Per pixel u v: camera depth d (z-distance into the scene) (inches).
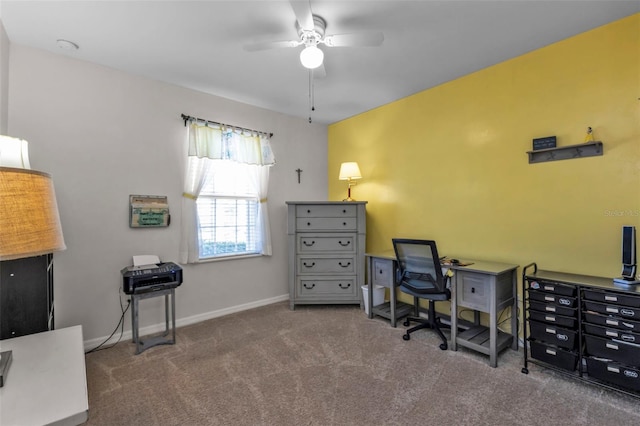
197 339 116.2
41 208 41.0
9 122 97.1
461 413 72.4
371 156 166.1
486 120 119.3
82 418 34.6
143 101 123.5
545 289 90.0
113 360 99.7
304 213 154.3
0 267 77.9
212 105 142.6
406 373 90.7
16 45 98.5
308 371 92.1
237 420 70.6
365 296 147.1
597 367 80.0
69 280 106.8
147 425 69.1
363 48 104.0
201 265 138.9
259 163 155.9
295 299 152.8
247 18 87.2
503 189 114.8
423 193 141.6
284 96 145.9
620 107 89.2
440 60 112.8
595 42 93.3
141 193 122.6
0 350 52.8
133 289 103.4
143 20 87.4
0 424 31.6
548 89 103.0
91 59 110.0
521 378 87.7
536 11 84.9
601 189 92.9
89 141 111.3
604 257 92.4
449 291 109.6
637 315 74.3
